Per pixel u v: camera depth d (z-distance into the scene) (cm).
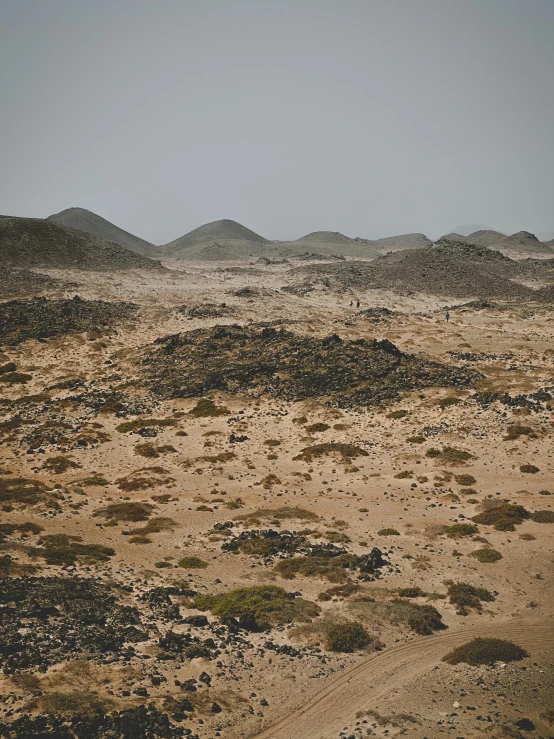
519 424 6350
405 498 5000
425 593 3400
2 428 6731
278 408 7350
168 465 5897
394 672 2633
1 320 10712
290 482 5447
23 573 3372
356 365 8350
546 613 3186
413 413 6906
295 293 15800
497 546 4044
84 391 8169
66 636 2686
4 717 2064
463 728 2205
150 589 3341
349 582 3512
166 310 12569
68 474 5616
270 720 2269
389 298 15738
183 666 2562
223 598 3244
